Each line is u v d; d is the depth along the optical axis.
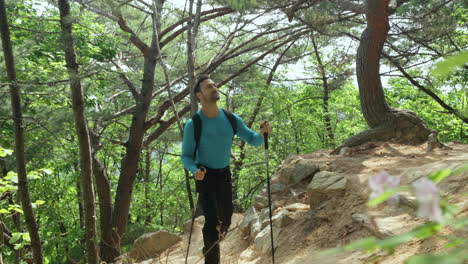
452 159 5.30
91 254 6.35
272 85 21.06
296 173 6.71
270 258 5.21
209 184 4.54
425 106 19.88
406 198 4.19
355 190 5.22
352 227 4.61
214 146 4.45
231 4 12.04
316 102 25.44
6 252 9.66
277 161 19.11
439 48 15.56
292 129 20.08
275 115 19.81
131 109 15.05
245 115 21.03
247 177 18.80
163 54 18.12
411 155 6.38
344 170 6.02
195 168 4.29
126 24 14.67
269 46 18.98
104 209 13.77
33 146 8.19
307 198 6.17
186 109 16.86
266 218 6.20
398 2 10.91
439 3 13.66
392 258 3.34
